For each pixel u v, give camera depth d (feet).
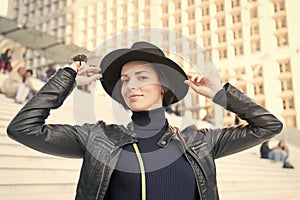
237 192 15.11
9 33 28.94
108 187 2.86
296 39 42.11
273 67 42.86
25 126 2.81
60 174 9.68
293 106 40.86
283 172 22.39
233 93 3.16
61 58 31.68
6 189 7.80
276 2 43.93
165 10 45.19
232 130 3.25
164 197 2.77
